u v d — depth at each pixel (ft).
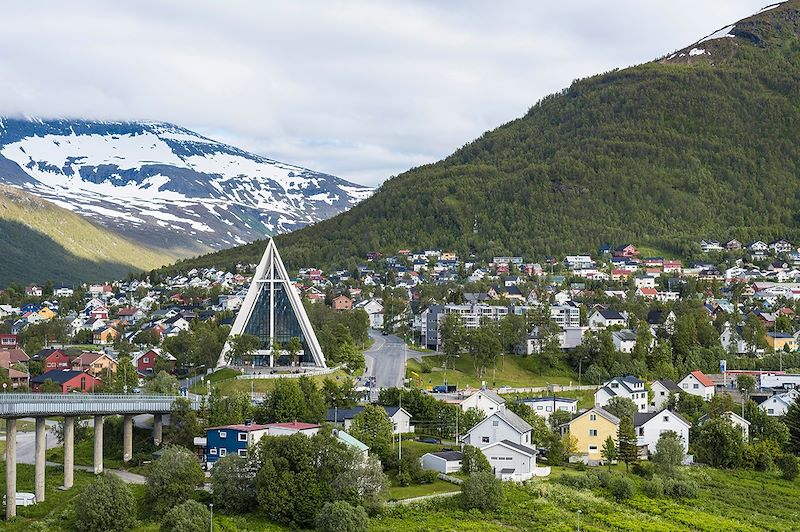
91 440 654.53
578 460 633.61
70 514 468.75
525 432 610.65
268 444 490.90
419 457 574.56
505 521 483.92
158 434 637.30
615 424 645.51
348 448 498.28
